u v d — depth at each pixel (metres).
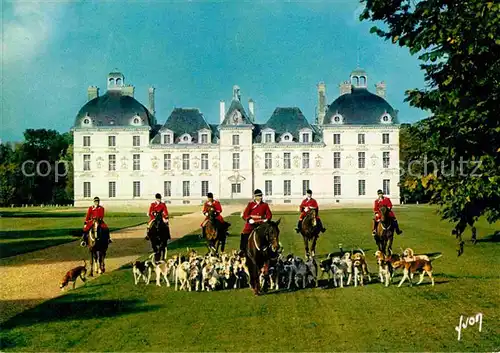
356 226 36.91
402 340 10.18
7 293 14.98
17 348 9.91
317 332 10.74
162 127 85.12
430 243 25.81
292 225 39.00
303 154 83.88
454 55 12.28
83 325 11.42
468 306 12.79
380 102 84.94
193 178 84.25
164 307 13.00
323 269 16.16
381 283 15.85
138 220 47.72
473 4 11.57
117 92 88.19
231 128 83.25
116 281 16.80
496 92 12.28
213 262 15.83
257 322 11.52
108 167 84.94
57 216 54.88
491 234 29.72
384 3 13.28
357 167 83.44
